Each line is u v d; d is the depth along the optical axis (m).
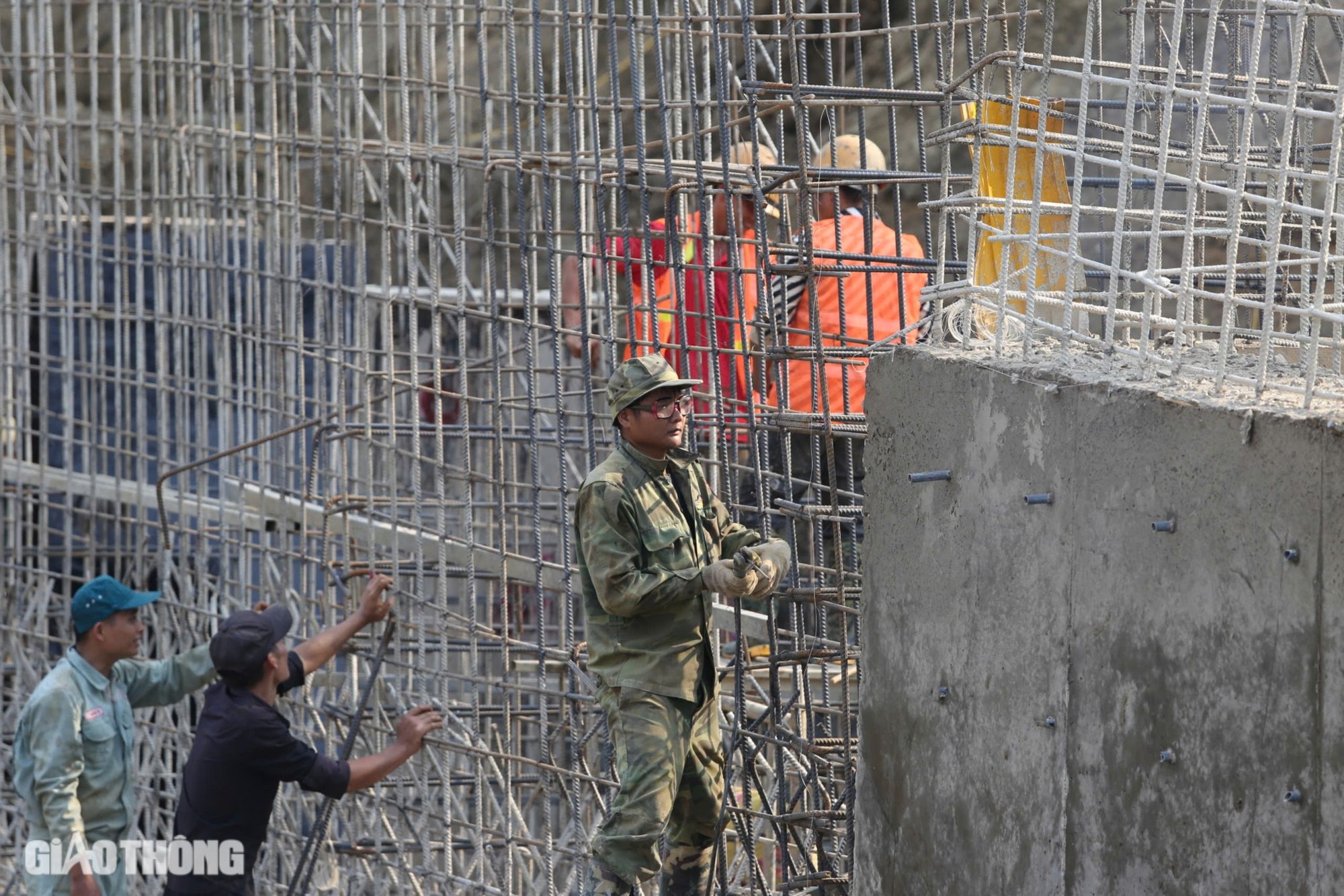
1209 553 13.30
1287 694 12.44
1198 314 22.41
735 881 24.39
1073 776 15.04
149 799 31.83
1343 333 16.41
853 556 22.11
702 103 21.73
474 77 45.59
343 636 25.39
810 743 20.66
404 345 41.28
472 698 27.66
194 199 30.83
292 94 28.39
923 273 27.20
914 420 17.91
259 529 31.06
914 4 21.47
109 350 39.12
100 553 33.47
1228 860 13.08
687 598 19.11
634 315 22.69
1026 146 16.50
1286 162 13.54
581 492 19.41
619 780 21.16
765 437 21.81
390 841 27.25
